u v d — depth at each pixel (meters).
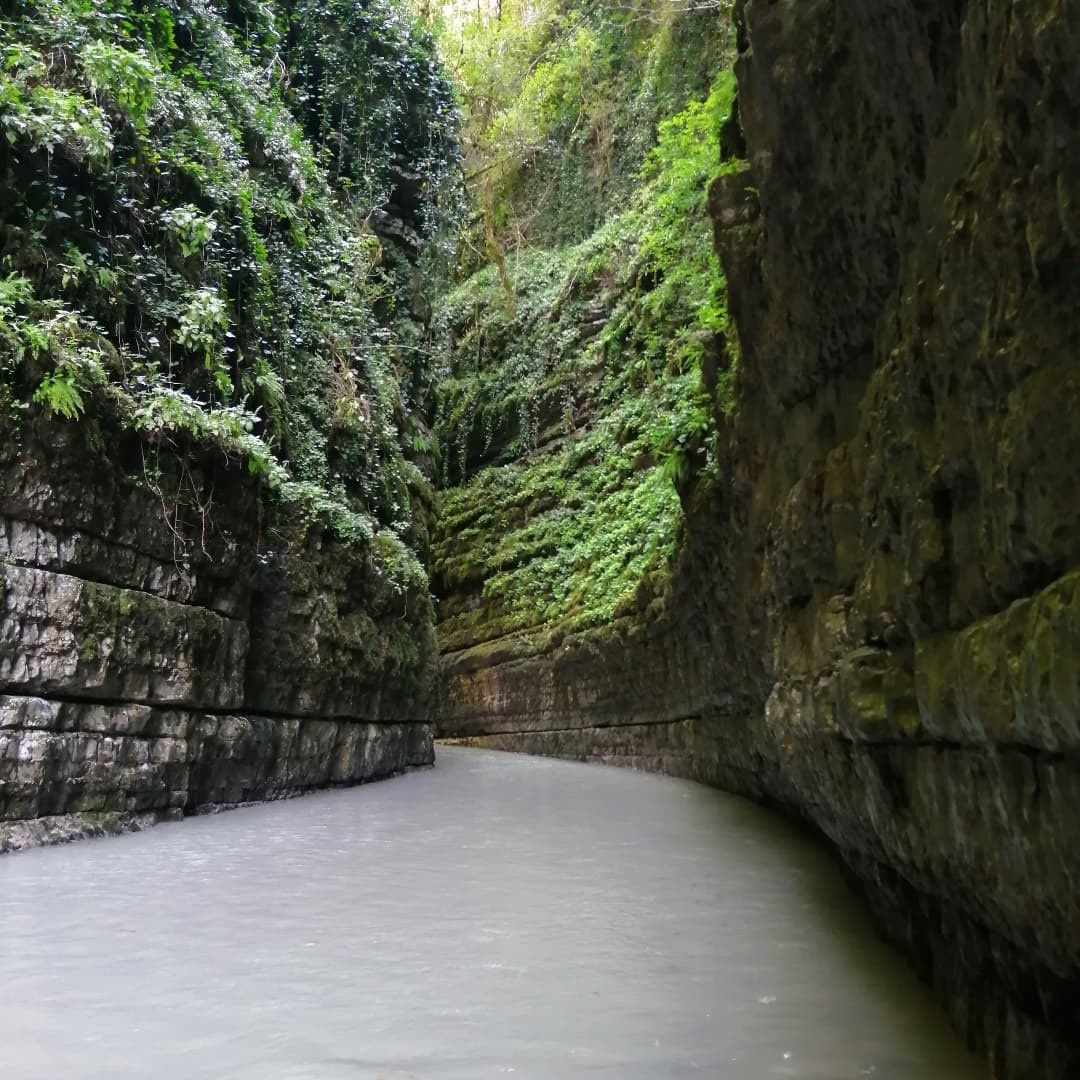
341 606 12.83
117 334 8.99
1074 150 2.09
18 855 7.02
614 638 16.38
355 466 14.27
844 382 4.64
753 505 6.98
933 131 3.28
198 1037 3.56
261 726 10.67
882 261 3.93
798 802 8.67
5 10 8.95
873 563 3.71
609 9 25.97
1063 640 2.00
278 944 4.84
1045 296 2.23
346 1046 3.49
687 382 17.58
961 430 2.80
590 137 27.14
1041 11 2.14
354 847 7.97
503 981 4.28
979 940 3.30
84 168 8.87
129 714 8.33
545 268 27.62
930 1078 3.22
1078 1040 2.54
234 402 11.03
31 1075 3.21
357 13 17.11
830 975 4.39
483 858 7.51
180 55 12.30
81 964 4.44
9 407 7.15
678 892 6.26
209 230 10.05
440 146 19.02
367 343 15.77
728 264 6.03
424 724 16.55
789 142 4.39
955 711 2.78
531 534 24.42
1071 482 2.13
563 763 18.61
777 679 5.82
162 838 8.13
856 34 3.60
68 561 7.68
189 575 9.28
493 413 27.69
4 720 7.04
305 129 16.48
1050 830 2.26
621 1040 3.57
